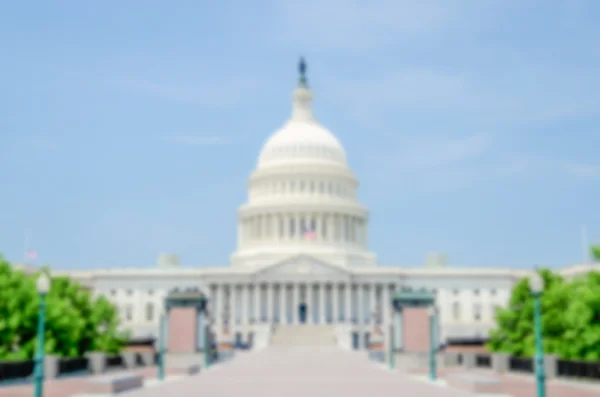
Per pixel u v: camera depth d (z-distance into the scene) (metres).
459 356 68.25
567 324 58.38
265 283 156.88
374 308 157.62
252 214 173.12
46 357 55.00
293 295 158.75
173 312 72.19
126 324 159.25
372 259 175.38
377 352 87.56
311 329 139.25
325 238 170.50
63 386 45.47
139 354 73.31
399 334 68.19
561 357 57.22
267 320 156.38
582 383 49.47
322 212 170.00
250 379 53.81
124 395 41.09
